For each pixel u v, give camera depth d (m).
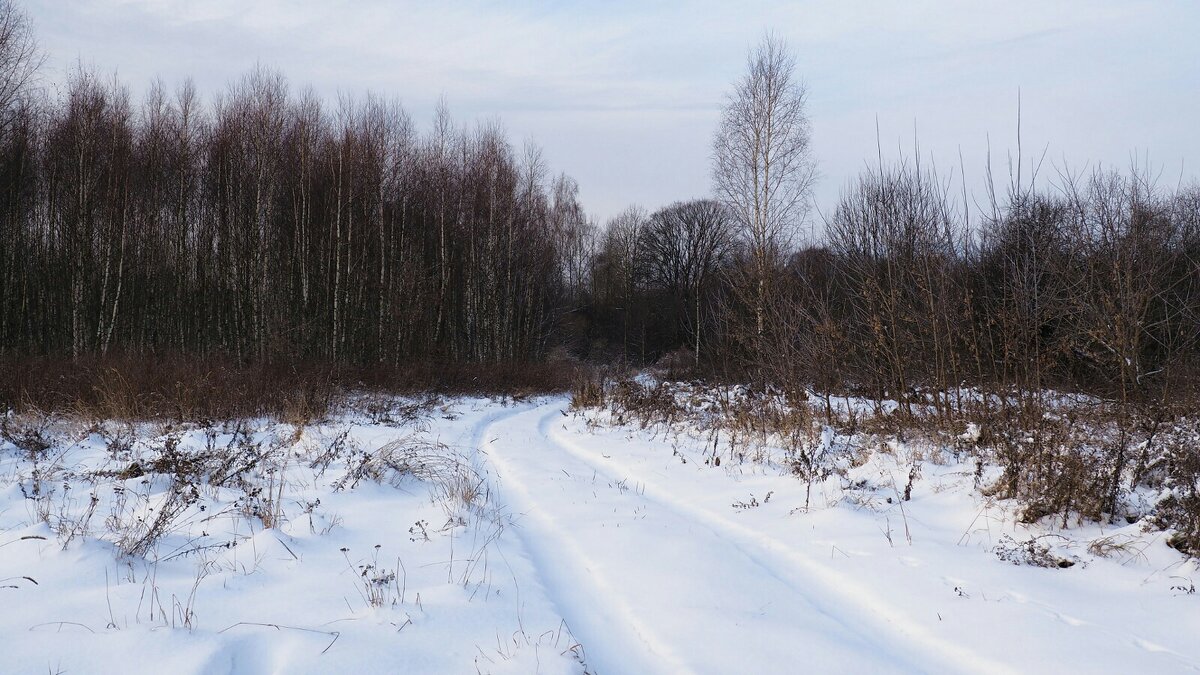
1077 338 10.55
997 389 9.91
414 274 26.72
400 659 3.52
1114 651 3.73
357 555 5.30
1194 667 3.54
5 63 20.67
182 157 26.66
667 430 12.66
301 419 11.90
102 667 3.21
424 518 6.46
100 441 9.67
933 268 11.98
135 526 5.52
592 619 4.35
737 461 9.46
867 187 14.12
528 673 3.45
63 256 25.25
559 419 16.50
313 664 3.39
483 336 31.67
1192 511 5.23
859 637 4.10
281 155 26.38
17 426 9.96
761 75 21.67
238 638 3.61
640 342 53.84
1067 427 7.55
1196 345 12.55
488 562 5.23
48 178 25.97
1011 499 6.29
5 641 3.47
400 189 29.33
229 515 6.10
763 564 5.48
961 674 3.64
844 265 14.49
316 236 26.52
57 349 23.28
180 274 27.06
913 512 6.56
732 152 21.92
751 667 3.65
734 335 13.88
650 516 6.75
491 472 9.18
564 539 6.04
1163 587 4.57
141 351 20.97
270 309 25.45
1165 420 8.15
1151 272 10.85
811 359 12.25
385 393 18.17
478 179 31.95
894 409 11.43
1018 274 10.01
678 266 58.84
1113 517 5.82
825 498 7.03
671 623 4.20
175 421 11.19
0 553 4.83
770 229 20.94
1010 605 4.37
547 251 37.38
